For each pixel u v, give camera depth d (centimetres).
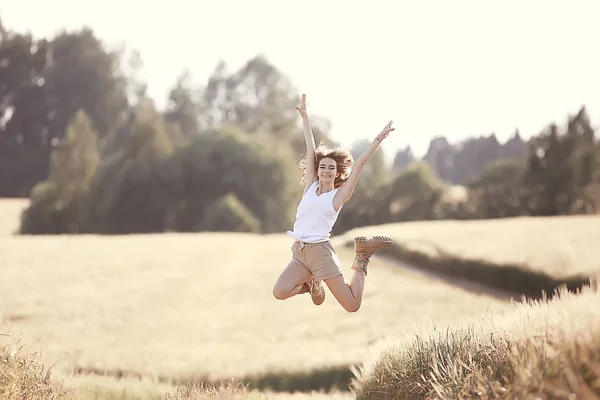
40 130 11950
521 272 3045
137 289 2922
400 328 2277
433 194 7819
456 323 816
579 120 6869
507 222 4691
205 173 7438
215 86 13675
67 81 12162
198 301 2756
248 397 749
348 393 1348
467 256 3381
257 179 7381
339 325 2373
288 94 10894
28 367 688
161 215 7312
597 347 449
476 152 18012
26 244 4166
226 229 6650
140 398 972
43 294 2692
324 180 677
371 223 7938
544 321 583
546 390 443
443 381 632
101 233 7188
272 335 2247
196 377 1698
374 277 3338
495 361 587
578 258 3130
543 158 6969
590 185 6806
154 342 2091
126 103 12719
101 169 7562
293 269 667
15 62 12044
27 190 11531
